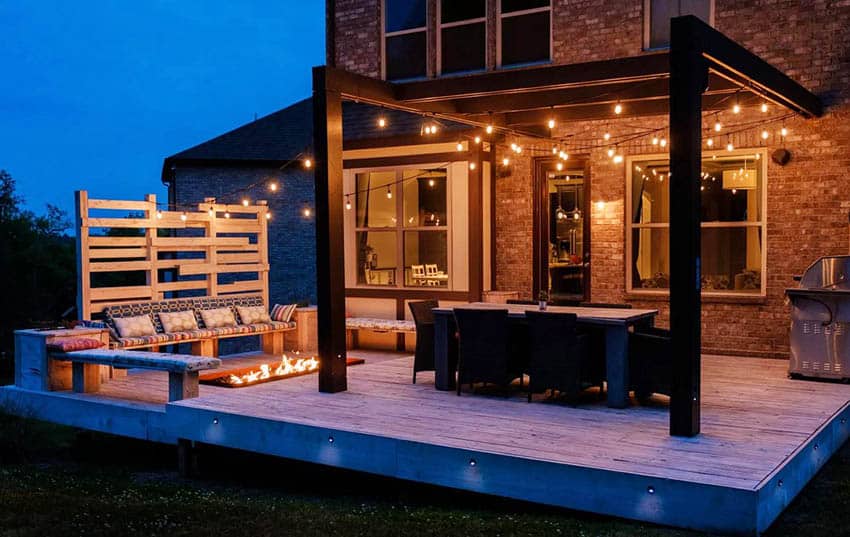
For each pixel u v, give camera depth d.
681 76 5.95
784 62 9.77
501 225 12.01
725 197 10.33
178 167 21.31
